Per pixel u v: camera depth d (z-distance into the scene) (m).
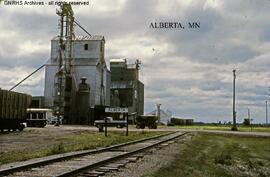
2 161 16.34
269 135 59.09
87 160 17.67
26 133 46.06
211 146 34.53
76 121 100.12
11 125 48.88
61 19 101.25
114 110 45.00
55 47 104.50
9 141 31.72
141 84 133.38
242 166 20.38
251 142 43.38
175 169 15.99
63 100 96.19
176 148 27.86
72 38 102.88
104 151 23.73
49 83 102.50
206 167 18.12
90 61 105.75
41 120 71.62
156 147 27.94
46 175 12.43
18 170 13.31
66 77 99.19
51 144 29.08
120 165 15.73
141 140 35.47
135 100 124.06
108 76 116.62
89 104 102.19
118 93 124.62
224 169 18.17
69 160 17.59
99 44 106.44
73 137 39.84
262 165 21.59
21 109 51.34
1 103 45.28
